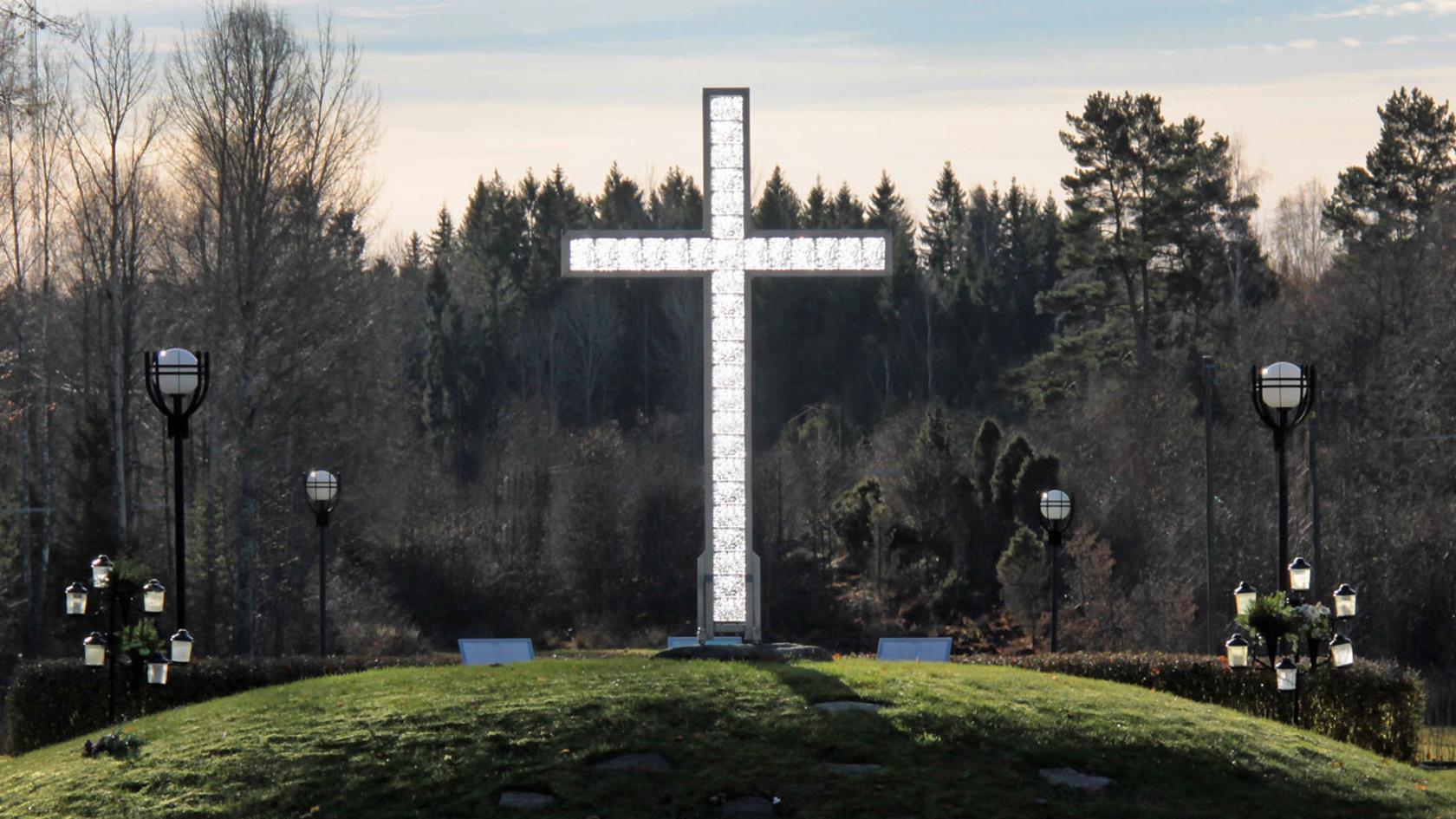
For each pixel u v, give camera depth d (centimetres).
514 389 9744
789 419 9612
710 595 2439
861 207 11194
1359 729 2264
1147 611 5059
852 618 5875
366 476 6356
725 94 2441
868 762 1677
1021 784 1636
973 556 5788
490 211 11975
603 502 6462
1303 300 8081
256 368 5066
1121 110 7744
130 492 6006
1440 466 6272
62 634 5497
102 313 5978
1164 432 6241
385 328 7138
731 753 1691
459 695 1886
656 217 11531
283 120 5056
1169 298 7850
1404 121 8681
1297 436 6378
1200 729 1827
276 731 1791
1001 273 12019
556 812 1576
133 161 5759
